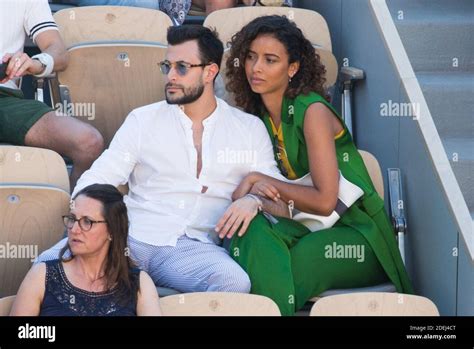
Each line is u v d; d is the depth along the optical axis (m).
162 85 5.17
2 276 4.19
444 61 5.49
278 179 4.43
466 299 4.31
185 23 6.20
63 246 3.90
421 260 4.78
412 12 5.65
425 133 4.67
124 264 3.77
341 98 5.52
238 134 4.48
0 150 4.21
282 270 4.18
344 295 3.91
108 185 3.79
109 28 5.30
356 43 5.55
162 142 4.39
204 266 4.20
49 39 5.10
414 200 4.82
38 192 4.13
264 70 4.48
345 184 4.46
